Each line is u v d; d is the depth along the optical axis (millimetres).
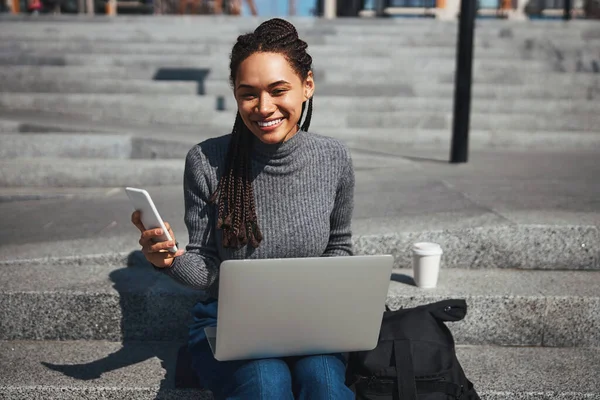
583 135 6465
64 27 9633
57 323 2623
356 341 1938
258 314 1799
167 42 9109
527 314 2617
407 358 2064
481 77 7992
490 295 2617
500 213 3295
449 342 2191
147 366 2412
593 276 2906
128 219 3670
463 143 5238
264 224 1992
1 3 14117
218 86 7426
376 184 4281
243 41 1880
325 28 9602
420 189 4062
